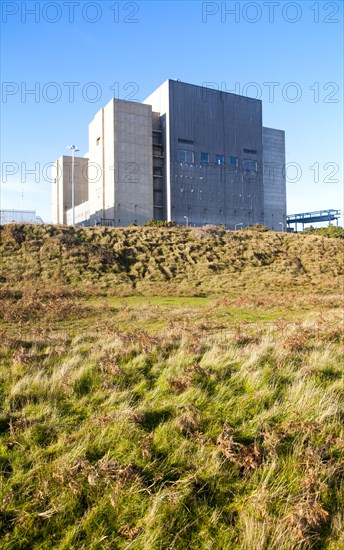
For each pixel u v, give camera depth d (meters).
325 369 6.51
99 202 65.88
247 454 4.20
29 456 4.04
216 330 11.71
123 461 4.04
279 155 80.25
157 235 37.16
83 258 29.81
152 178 64.06
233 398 5.30
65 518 3.40
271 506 3.60
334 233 50.66
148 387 5.70
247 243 38.34
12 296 20.02
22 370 6.20
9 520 3.33
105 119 64.38
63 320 14.98
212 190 67.69
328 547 3.30
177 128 65.44
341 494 3.80
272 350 7.47
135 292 23.77
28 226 33.62
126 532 3.30
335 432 4.68
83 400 5.26
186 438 4.42
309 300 20.33
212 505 3.63
